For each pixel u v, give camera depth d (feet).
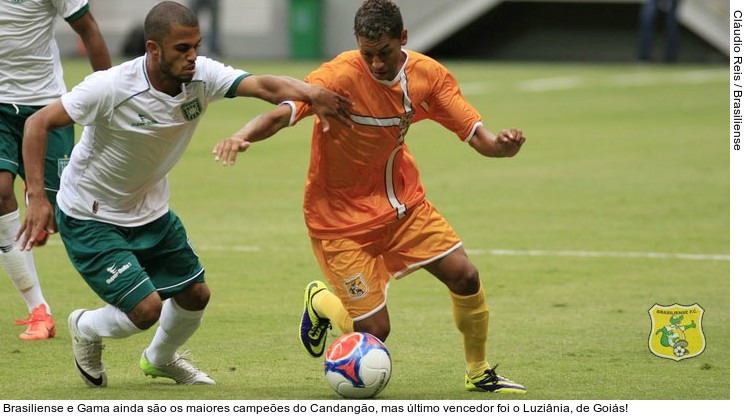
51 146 83.51
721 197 148.66
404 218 67.56
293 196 148.97
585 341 81.51
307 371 73.10
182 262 67.26
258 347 79.71
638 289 99.14
